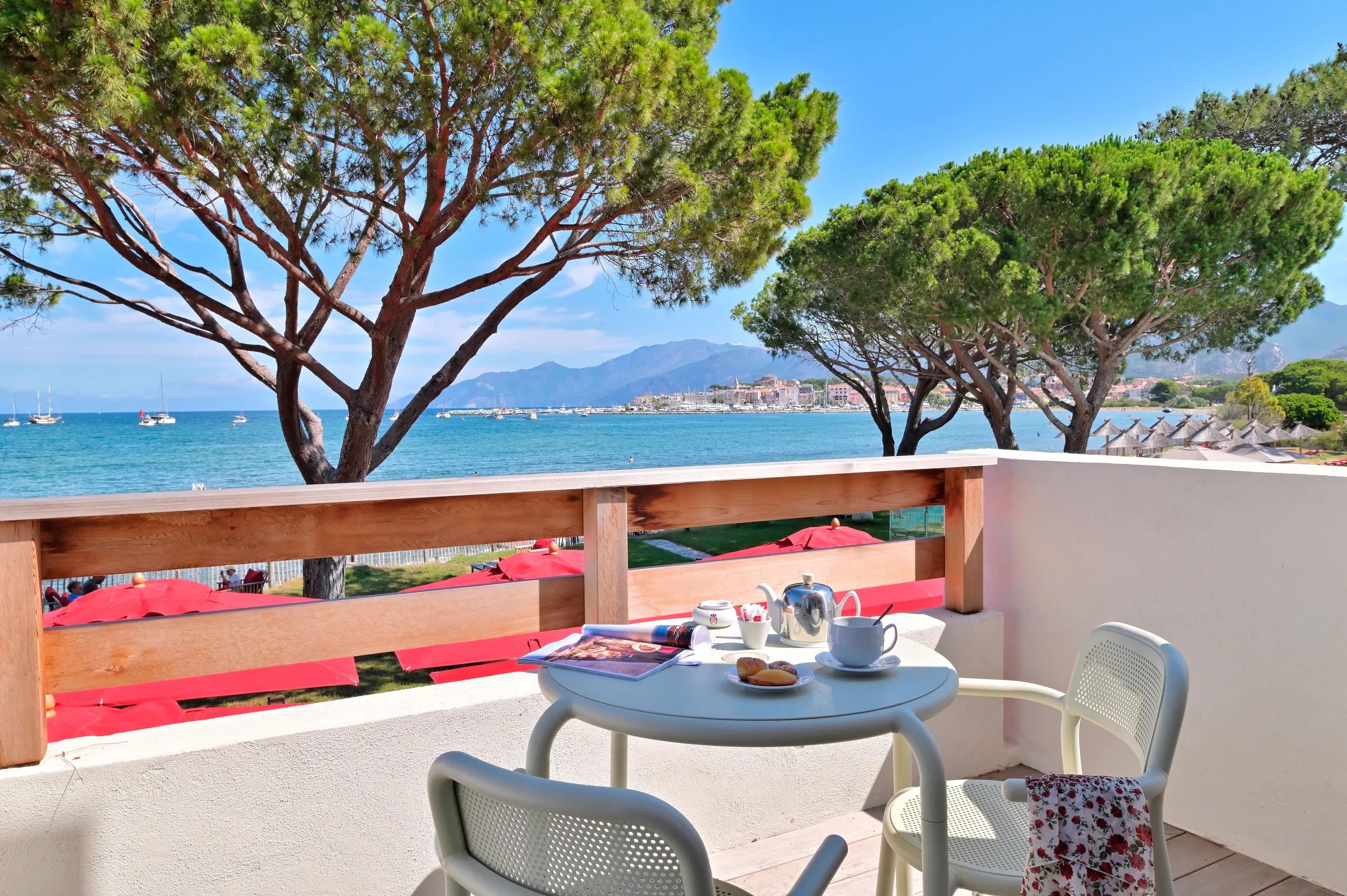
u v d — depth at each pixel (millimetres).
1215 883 1825
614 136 4680
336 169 4816
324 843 1544
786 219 5789
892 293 11148
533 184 4863
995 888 1121
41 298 6168
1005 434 12938
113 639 1470
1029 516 2418
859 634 1205
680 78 4801
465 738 1661
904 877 1351
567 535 1868
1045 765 2377
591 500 1838
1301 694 1815
